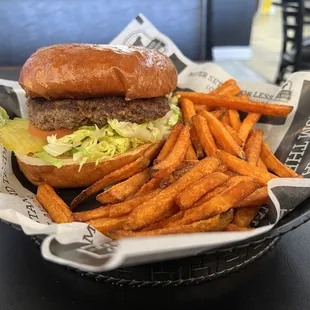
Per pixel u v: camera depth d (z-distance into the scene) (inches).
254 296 6.2
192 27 19.9
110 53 8.7
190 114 10.1
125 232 6.4
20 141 8.7
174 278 6.2
